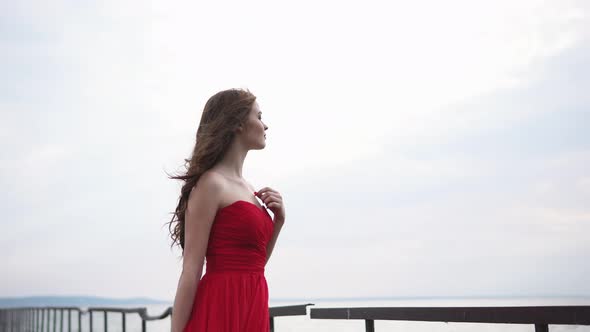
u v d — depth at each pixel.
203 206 1.84
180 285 1.82
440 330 2.32
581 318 1.74
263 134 2.05
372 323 2.69
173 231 2.03
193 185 1.92
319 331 3.05
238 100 2.00
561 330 1.85
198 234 1.84
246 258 1.89
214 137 1.93
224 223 1.87
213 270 1.88
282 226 2.14
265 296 1.94
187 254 1.84
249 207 1.90
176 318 1.82
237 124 1.97
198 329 1.81
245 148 2.05
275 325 3.54
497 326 2.12
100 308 6.68
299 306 3.22
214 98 2.03
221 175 1.92
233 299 1.83
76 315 7.70
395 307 2.52
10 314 11.19
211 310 1.82
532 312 1.92
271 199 2.08
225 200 1.87
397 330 2.53
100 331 6.64
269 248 2.13
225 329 1.80
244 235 1.88
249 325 1.84
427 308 2.36
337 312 2.91
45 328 8.86
